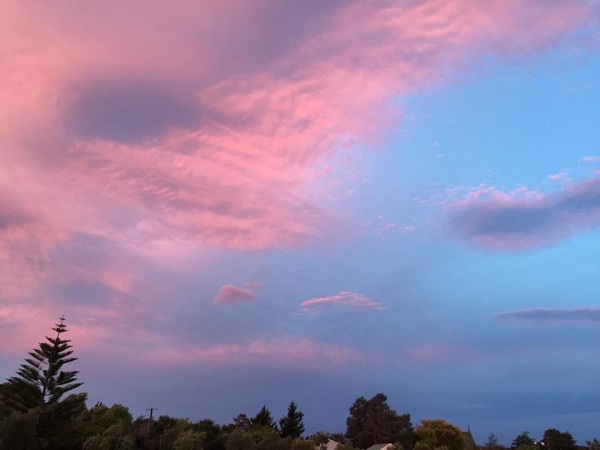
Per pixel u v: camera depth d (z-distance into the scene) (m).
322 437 83.06
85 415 66.31
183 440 55.97
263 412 114.69
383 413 120.12
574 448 107.19
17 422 44.03
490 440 136.88
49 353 57.53
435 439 79.38
